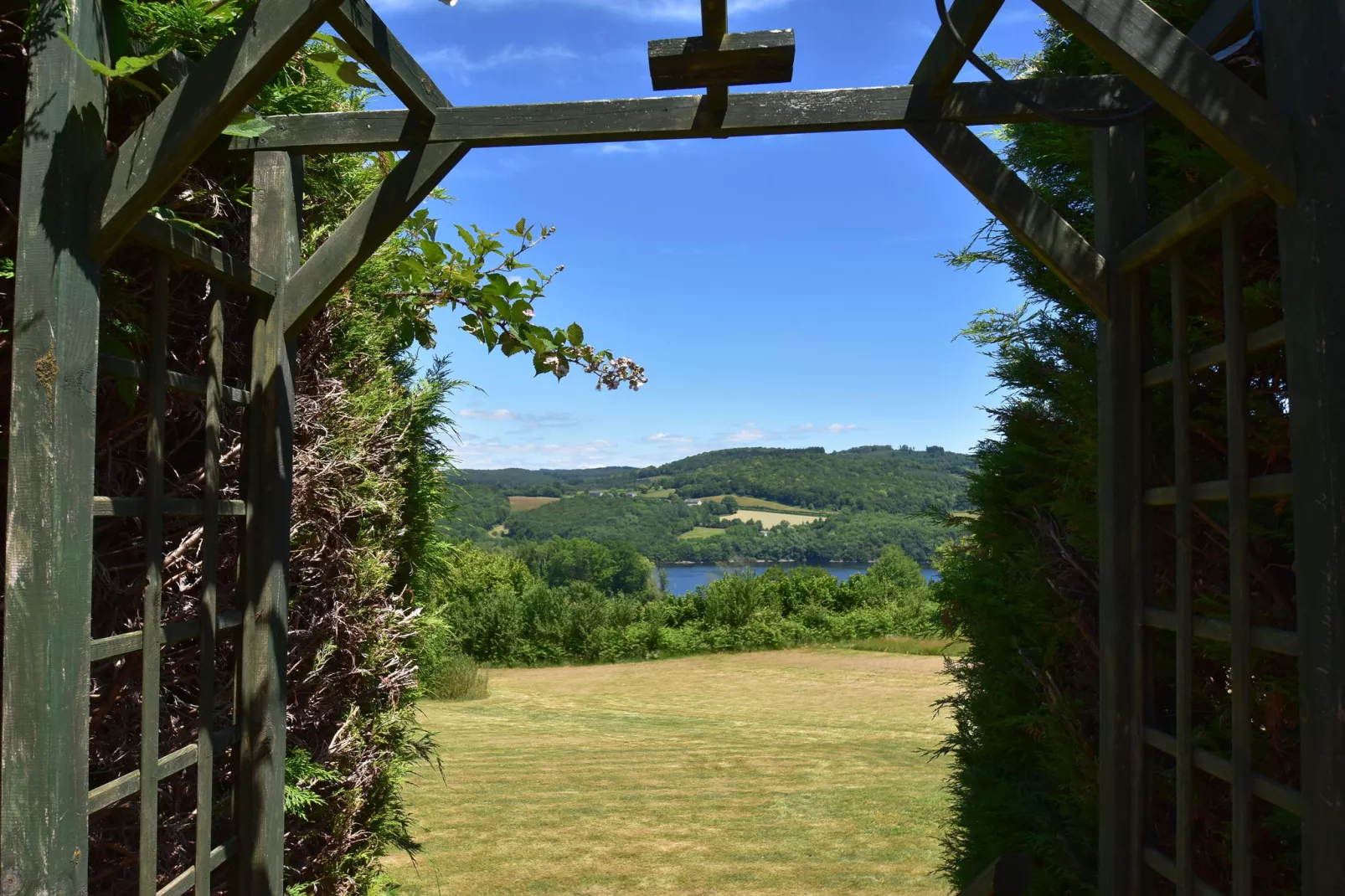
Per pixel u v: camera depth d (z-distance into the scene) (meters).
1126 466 2.20
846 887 4.81
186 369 2.33
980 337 3.16
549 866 5.18
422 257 3.00
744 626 19.58
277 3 1.62
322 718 2.91
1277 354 2.09
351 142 2.32
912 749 9.02
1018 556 3.00
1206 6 2.22
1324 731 1.46
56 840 1.54
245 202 2.52
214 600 2.15
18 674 1.54
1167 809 2.38
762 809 6.54
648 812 6.45
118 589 2.09
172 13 1.76
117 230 1.65
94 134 1.65
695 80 2.04
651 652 19.27
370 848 3.21
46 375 1.57
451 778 7.61
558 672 17.39
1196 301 2.28
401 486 3.35
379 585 3.16
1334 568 1.44
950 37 1.90
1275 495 1.69
